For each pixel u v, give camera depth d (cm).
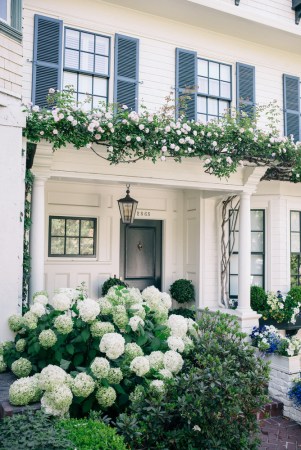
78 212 811
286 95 845
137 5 696
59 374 328
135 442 322
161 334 409
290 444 502
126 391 381
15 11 538
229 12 723
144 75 714
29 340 423
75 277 806
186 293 841
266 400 371
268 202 868
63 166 614
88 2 672
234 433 353
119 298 417
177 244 901
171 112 717
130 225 874
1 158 519
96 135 571
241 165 679
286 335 823
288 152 699
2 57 519
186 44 752
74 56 661
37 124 542
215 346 383
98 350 386
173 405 332
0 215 516
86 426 296
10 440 267
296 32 792
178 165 686
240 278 757
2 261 515
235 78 793
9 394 352
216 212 861
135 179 657
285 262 860
